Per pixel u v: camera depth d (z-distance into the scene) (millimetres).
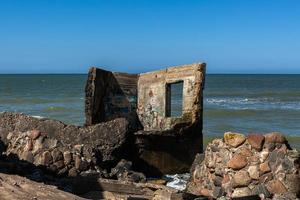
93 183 11023
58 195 8070
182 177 15523
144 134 15742
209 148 9422
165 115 17734
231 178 8797
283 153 8453
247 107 50062
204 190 9320
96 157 13945
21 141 13344
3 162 11844
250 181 8609
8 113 14648
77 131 14586
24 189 8148
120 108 18953
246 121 36750
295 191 8281
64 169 12609
